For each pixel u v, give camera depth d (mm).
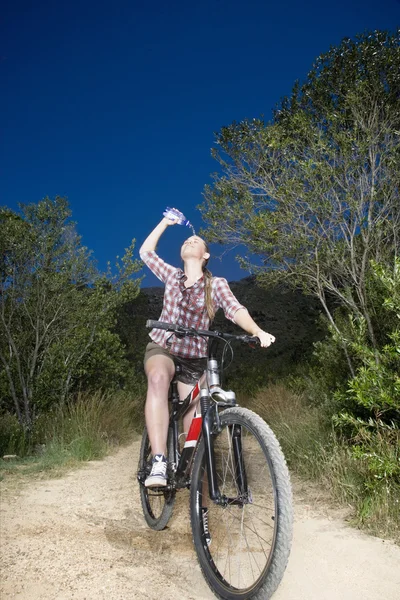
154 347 3279
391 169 5266
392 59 5438
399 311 4105
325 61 5820
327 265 5352
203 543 2736
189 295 3188
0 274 7355
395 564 2887
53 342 7941
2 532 3578
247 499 2676
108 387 8820
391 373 3945
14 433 6754
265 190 5504
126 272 8125
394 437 3971
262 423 2533
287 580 2752
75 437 6719
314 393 6219
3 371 7383
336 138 5230
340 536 3307
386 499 3551
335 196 5203
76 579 2801
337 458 4352
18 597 2602
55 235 7660
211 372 2893
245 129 5809
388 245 5480
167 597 2617
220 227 5777
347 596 2572
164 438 3078
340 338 4773
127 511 4094
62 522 3803
